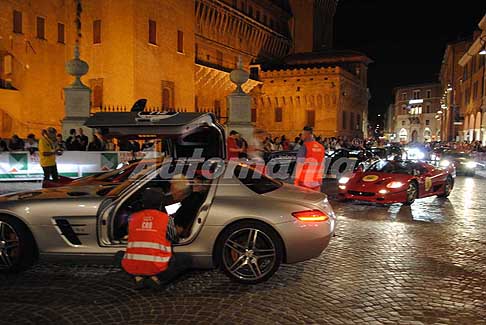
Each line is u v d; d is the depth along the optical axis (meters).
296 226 5.54
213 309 4.80
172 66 36.81
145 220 5.18
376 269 6.32
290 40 63.44
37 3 30.98
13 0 28.97
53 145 13.16
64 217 5.62
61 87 32.97
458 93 63.94
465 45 63.38
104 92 33.38
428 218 10.40
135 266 5.12
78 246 5.64
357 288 5.52
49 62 32.00
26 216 5.68
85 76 34.22
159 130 6.68
